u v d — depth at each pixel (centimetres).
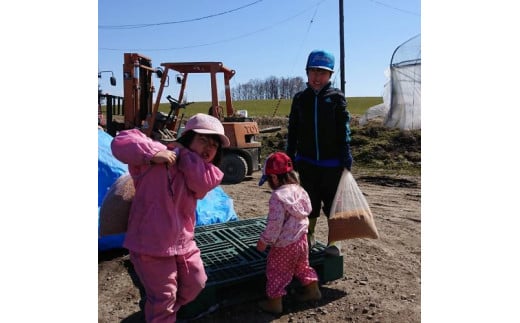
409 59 891
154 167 257
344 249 471
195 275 262
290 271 321
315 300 341
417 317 318
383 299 347
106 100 1062
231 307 325
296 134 393
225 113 1176
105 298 346
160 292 249
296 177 323
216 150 277
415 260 438
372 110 1277
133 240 251
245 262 352
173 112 1068
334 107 365
